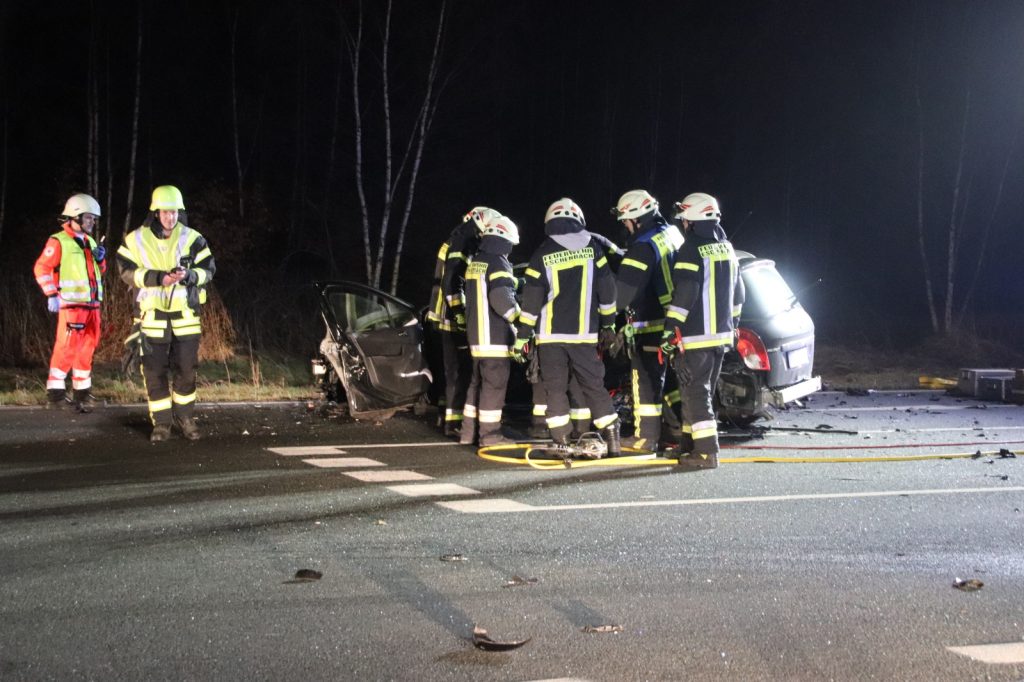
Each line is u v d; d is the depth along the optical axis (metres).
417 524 5.91
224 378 13.81
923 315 24.08
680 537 5.70
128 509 6.19
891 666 3.85
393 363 10.18
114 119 22.12
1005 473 7.95
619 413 10.06
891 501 6.77
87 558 5.09
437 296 9.59
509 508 6.38
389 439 9.38
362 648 3.95
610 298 8.32
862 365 18.36
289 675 3.68
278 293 16.98
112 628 4.11
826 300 24.98
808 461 8.42
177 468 7.65
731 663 3.86
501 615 4.35
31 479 7.11
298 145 23.92
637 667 3.81
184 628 4.12
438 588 4.70
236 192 20.28
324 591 4.62
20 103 22.12
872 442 9.69
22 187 21.66
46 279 10.54
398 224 24.08
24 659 3.79
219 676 3.66
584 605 4.50
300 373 14.65
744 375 9.51
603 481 7.38
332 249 23.23
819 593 4.71
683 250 7.88
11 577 4.76
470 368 9.59
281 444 8.96
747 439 9.80
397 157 24.53
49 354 13.67
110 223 18.58
